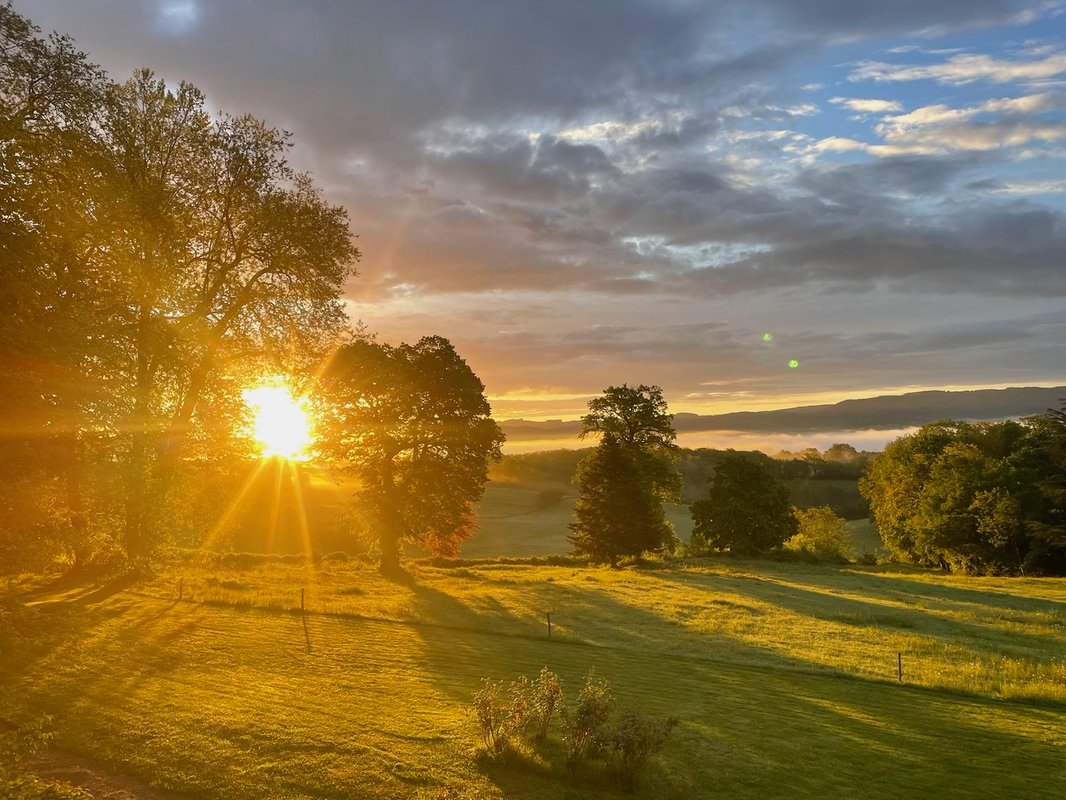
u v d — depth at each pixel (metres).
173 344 22.30
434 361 46.50
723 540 69.69
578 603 34.81
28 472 13.13
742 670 21.45
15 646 17.64
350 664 18.92
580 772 11.93
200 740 12.78
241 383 27.44
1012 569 65.38
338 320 29.11
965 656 24.73
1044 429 69.94
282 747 12.62
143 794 10.94
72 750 12.40
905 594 43.22
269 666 18.11
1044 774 13.42
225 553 45.78
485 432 47.09
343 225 29.16
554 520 99.62
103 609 23.81
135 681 16.02
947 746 14.83
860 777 12.87
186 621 22.86
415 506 45.97
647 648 24.58
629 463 59.53
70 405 13.82
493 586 40.94
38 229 13.80
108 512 21.05
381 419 45.41
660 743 12.08
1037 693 19.20
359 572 44.62
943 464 72.38
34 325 12.53
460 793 11.08
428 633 24.38
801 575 54.69
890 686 20.09
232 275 27.52
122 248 18.80
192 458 25.38
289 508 70.75
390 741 13.12
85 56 18.98
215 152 26.27
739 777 12.50
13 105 16.78
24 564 14.75
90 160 18.34
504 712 13.59
